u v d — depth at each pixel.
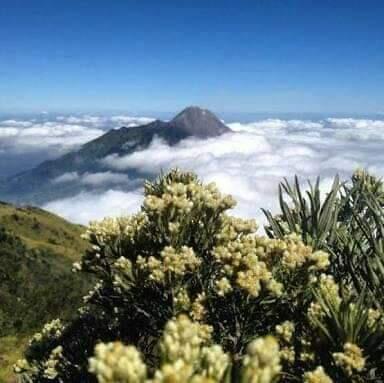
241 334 5.85
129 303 6.47
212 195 6.83
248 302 5.81
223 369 2.98
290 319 5.95
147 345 6.84
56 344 7.55
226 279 5.66
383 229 6.06
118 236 6.77
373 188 7.82
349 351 4.68
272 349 2.80
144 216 7.05
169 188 6.71
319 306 5.20
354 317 4.92
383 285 5.59
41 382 7.37
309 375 4.49
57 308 86.81
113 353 2.84
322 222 6.83
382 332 4.77
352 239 6.70
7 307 84.56
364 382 4.86
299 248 5.86
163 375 2.71
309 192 7.02
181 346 3.04
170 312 6.20
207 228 6.75
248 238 6.18
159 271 6.02
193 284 6.52
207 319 6.02
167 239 6.64
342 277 6.57
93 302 6.93
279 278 5.97
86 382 6.82
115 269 6.58
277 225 6.99
